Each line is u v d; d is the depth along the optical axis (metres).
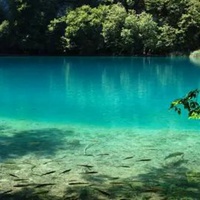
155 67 32.09
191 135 10.73
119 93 19.33
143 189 6.47
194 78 24.95
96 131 11.27
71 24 47.06
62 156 8.56
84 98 17.83
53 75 27.20
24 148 9.23
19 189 6.46
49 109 15.10
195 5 45.88
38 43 48.78
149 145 9.57
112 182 6.82
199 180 6.93
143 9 50.66
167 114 13.99
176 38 45.47
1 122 12.54
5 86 21.91
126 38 45.19
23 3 49.06
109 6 49.03
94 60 39.62
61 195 6.20
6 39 49.28
